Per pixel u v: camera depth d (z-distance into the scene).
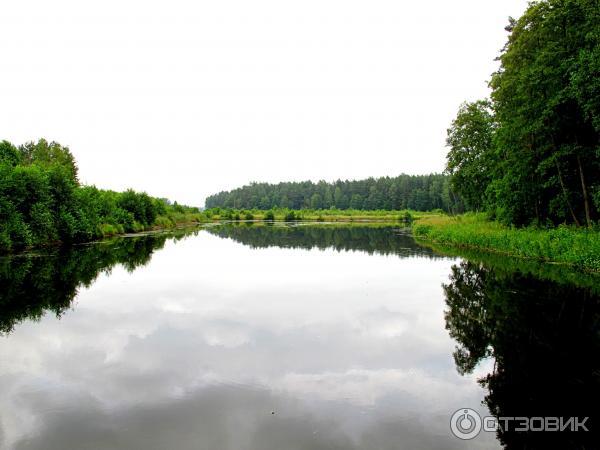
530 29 23.66
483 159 39.28
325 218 102.88
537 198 26.92
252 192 168.75
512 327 10.30
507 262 20.67
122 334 9.90
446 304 12.84
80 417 6.01
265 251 28.34
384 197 133.12
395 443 5.41
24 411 6.18
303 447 5.27
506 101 26.67
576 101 21.41
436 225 41.16
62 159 54.62
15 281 16.14
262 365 8.07
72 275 17.84
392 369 7.93
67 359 8.31
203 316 11.53
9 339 9.48
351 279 17.31
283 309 12.34
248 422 5.90
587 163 23.36
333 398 6.70
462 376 7.61
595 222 22.92
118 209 45.50
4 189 24.52
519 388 7.07
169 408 6.30
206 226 68.12
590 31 19.89
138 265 21.17
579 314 11.17
